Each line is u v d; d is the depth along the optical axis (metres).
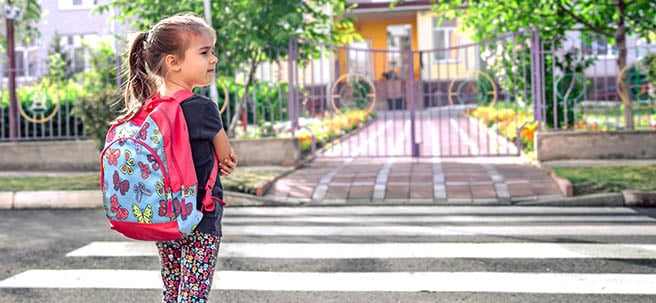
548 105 12.45
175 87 2.72
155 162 2.52
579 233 6.19
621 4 12.01
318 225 6.96
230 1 12.46
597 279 4.67
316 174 10.20
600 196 7.98
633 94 11.74
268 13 12.41
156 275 5.09
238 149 11.41
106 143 2.63
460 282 4.68
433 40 28.05
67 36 19.64
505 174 9.59
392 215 7.52
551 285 4.56
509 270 4.96
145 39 2.78
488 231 6.39
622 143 10.92
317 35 13.45
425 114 24.45
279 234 6.48
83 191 8.88
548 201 8.07
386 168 10.70
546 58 12.52
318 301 4.36
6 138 12.48
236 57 12.52
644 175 8.89
